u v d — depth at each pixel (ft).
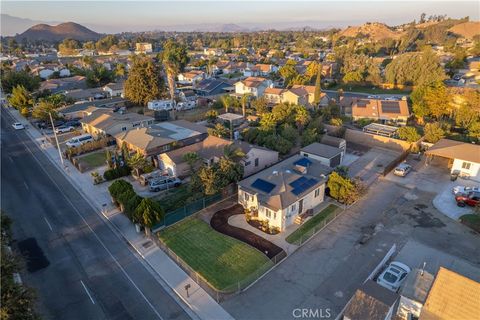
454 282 58.85
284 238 94.02
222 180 110.63
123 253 88.69
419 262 82.48
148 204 92.38
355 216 104.73
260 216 101.45
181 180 132.26
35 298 59.41
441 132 159.53
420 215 104.27
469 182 125.18
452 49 531.09
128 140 155.84
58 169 144.87
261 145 159.63
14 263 62.28
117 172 133.80
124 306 71.26
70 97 255.29
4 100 295.48
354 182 112.37
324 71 367.04
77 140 171.32
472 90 188.96
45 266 83.71
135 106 266.57
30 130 204.64
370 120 199.31
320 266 82.43
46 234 97.30
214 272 81.10
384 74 356.59
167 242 92.94
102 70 336.08
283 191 100.63
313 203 109.40
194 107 264.31
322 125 177.78
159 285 77.20
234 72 444.96
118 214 107.34
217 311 69.46
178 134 161.79
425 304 58.49
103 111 204.33
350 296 72.79
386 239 92.58
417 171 136.98
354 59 377.30
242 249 89.45
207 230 98.22
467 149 131.64
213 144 143.23
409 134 159.63
